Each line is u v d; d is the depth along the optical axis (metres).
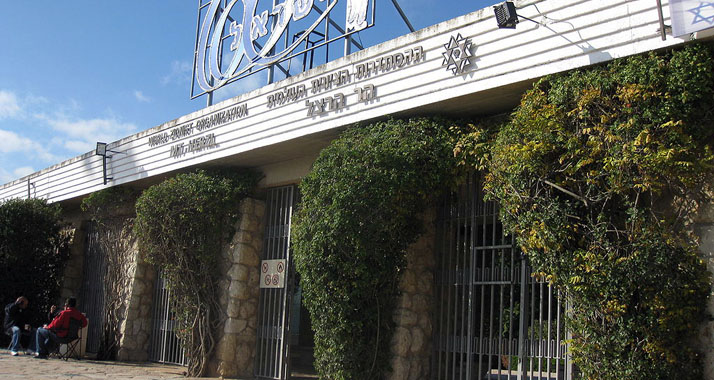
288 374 11.54
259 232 12.73
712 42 6.56
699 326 6.41
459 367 9.02
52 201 17.67
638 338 6.45
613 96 6.86
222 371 11.88
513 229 7.49
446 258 9.55
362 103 9.73
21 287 16.62
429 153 8.84
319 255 8.92
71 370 11.85
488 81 8.14
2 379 9.74
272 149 11.47
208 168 12.92
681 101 6.48
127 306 14.74
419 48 9.04
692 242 6.54
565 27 7.49
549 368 7.77
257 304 12.48
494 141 8.30
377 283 9.02
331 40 10.70
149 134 14.13
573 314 6.98
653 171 6.41
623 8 7.04
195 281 12.40
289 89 10.96
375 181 8.68
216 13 13.49
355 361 8.96
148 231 12.60
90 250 17.66
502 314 8.48
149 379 11.02
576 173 6.96
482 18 8.33
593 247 6.71
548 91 7.48
